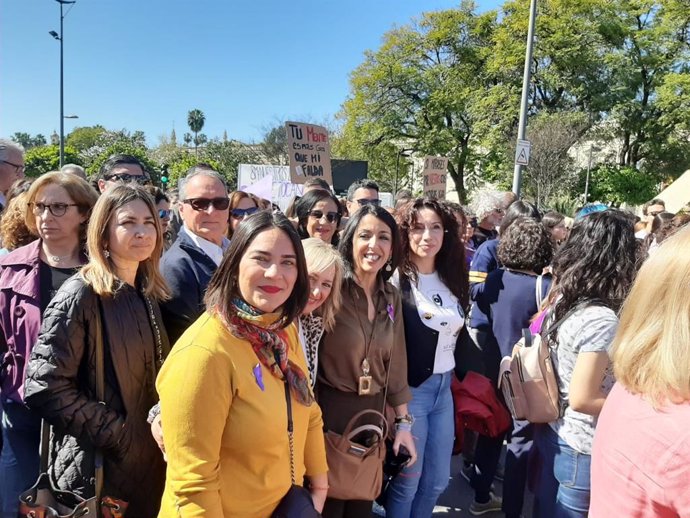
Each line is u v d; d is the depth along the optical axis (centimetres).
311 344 221
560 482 219
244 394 148
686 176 988
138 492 193
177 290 234
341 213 366
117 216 194
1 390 226
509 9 2389
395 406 251
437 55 2609
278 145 3241
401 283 274
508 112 2223
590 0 2230
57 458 188
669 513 104
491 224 628
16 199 278
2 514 226
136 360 192
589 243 216
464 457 388
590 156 2342
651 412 112
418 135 2631
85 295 184
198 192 257
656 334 116
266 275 151
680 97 2152
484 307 336
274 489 155
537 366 229
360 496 218
